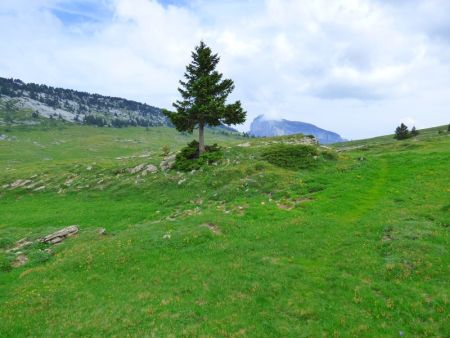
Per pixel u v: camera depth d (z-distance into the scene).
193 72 54.09
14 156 194.50
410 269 19.12
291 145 54.25
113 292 19.78
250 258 22.47
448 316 14.94
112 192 50.44
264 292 18.25
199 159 52.69
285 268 20.75
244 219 30.30
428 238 22.25
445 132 169.00
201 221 29.50
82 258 24.39
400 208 29.09
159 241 26.08
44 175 65.94
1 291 21.48
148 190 48.00
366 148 121.50
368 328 14.77
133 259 23.67
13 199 55.78
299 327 15.22
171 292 19.05
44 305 18.97
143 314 17.05
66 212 43.16
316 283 18.80
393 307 16.09
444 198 30.06
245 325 15.60
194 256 23.61
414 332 14.35
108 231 33.25
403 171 42.03
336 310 16.25
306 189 37.66
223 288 18.98
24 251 28.20
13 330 16.75
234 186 40.94
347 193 34.72
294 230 26.53
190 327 15.62
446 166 40.84
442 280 17.86
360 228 25.77
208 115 52.59
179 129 55.94
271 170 45.53
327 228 26.50
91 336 15.66
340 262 20.94
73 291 20.34
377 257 20.97
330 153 52.31
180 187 46.41
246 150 57.00
